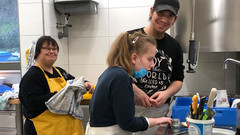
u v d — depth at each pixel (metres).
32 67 1.83
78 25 2.86
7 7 2.73
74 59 2.89
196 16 2.10
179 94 2.66
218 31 2.05
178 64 1.70
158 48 1.60
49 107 1.72
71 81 1.91
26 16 2.47
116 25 2.79
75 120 1.91
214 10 2.04
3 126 2.37
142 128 1.01
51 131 1.81
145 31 1.63
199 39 2.12
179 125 1.09
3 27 2.76
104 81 0.98
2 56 2.67
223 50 2.06
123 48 1.00
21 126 2.35
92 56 2.86
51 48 1.85
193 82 2.62
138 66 1.02
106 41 2.82
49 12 2.54
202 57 2.59
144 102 1.41
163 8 1.44
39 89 1.76
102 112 0.99
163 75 1.61
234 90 2.55
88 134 1.10
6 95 2.27
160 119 1.09
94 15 2.82
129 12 2.76
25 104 1.79
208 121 0.93
